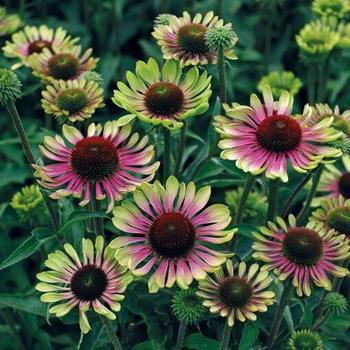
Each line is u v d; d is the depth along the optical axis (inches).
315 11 58.1
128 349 45.1
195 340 42.2
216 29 43.1
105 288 39.4
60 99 45.9
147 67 43.9
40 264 51.4
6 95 41.1
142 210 40.3
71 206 44.0
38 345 49.9
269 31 60.5
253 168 40.7
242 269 41.0
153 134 46.2
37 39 53.9
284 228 41.8
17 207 49.1
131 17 65.4
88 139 41.5
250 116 42.0
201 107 41.9
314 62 55.2
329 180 49.0
